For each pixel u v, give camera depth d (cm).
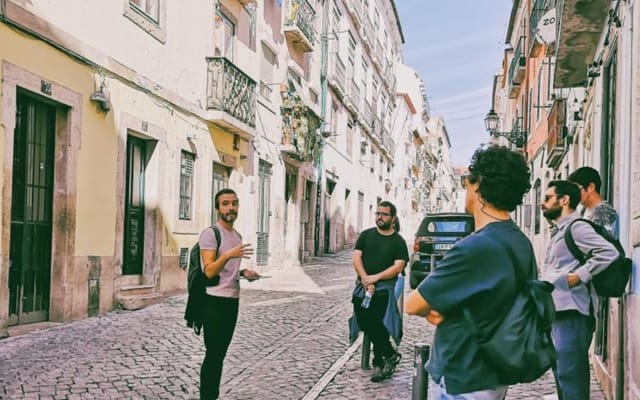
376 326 656
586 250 459
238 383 649
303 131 2123
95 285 1036
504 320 251
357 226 3359
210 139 1494
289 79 2130
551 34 1297
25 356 726
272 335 911
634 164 507
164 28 1260
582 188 520
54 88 920
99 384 624
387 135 4191
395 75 4509
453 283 253
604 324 654
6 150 824
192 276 542
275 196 1991
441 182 8544
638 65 510
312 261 2405
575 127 1118
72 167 970
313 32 2291
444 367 258
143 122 1184
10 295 879
